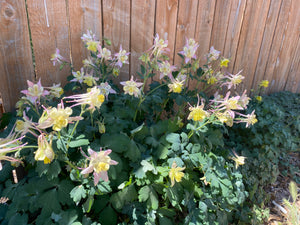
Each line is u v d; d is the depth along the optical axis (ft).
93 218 2.28
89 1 2.83
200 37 3.76
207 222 2.40
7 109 2.67
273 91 5.22
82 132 2.35
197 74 3.34
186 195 2.40
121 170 2.38
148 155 2.55
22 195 2.14
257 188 3.39
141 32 3.28
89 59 2.81
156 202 2.29
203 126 2.64
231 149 3.68
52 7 2.63
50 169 1.99
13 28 2.47
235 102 2.37
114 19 3.05
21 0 2.43
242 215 2.83
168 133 2.68
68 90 2.98
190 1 3.43
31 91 2.23
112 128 2.55
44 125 1.47
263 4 4.12
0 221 2.21
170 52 3.61
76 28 2.87
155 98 2.92
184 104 3.48
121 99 2.91
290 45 4.89
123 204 2.27
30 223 2.16
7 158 1.57
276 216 3.05
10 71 2.58
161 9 3.27
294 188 2.92
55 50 2.82
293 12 4.55
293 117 4.37
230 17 3.89
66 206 2.29
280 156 4.11
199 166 2.71
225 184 2.57
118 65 3.05
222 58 3.44
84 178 2.04
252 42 4.35
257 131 3.94
